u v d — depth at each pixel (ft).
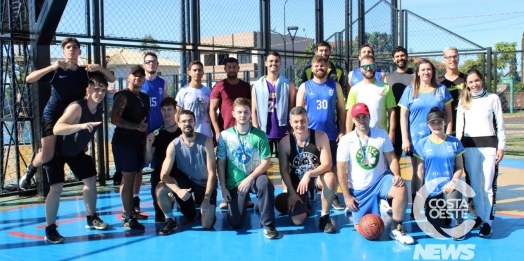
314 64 17.17
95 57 21.56
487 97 14.57
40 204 19.62
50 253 13.15
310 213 17.35
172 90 31.24
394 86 18.86
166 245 13.79
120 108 14.93
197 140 15.31
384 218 16.58
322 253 12.89
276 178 25.21
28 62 20.48
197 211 17.85
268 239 14.28
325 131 17.24
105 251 13.28
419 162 15.42
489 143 14.35
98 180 23.09
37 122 19.39
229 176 15.39
